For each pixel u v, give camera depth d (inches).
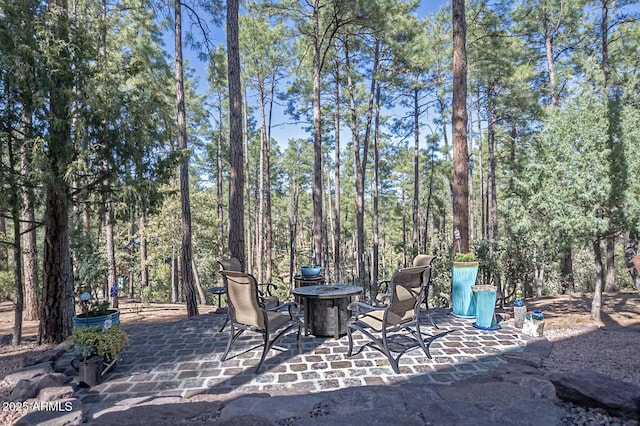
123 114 184.5
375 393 110.2
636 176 192.4
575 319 222.2
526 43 516.4
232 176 297.4
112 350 136.3
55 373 132.6
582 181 198.8
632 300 298.5
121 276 719.1
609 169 198.8
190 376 135.4
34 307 338.6
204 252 780.0
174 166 204.2
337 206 715.4
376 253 673.0
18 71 159.5
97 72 186.2
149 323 316.2
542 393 106.9
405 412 96.1
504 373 129.0
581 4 438.0
